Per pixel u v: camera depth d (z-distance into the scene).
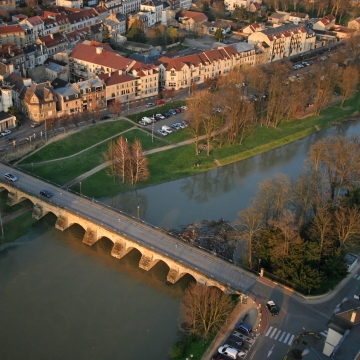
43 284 197.00
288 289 183.38
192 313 167.25
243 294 179.12
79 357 167.12
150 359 166.38
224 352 159.00
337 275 187.62
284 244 188.50
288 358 155.38
